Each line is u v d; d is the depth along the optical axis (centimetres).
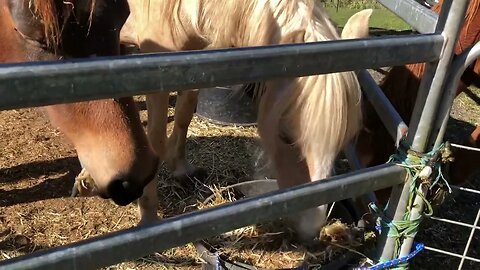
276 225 235
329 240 215
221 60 100
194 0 194
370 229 203
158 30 213
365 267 161
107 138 158
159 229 109
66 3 143
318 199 132
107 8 151
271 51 106
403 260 158
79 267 101
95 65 88
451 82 138
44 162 296
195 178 288
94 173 162
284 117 168
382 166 144
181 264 233
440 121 143
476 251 256
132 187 163
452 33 131
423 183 146
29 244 238
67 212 260
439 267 244
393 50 124
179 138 285
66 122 159
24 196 268
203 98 351
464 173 225
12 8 146
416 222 153
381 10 628
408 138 147
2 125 327
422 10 145
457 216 279
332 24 183
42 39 149
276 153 179
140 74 92
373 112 216
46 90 84
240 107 349
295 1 174
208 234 117
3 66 80
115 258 105
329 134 156
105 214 262
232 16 185
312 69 113
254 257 220
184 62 96
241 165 307
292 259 219
